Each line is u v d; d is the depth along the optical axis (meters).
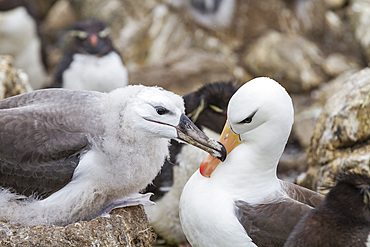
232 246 9.70
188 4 23.69
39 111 9.86
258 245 9.53
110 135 9.66
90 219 10.16
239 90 9.71
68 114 9.88
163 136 9.65
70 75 17.78
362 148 12.43
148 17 23.94
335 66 22.23
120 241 9.71
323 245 8.95
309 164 13.80
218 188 9.98
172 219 12.88
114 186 9.83
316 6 23.91
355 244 8.85
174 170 12.49
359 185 8.97
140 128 9.55
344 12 24.36
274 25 23.59
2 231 9.07
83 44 17.80
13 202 9.66
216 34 23.56
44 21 25.86
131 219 10.07
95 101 10.08
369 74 13.28
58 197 9.66
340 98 13.34
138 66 22.39
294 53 22.20
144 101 9.51
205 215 9.83
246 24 23.53
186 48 23.48
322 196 10.43
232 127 9.86
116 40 23.66
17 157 9.55
